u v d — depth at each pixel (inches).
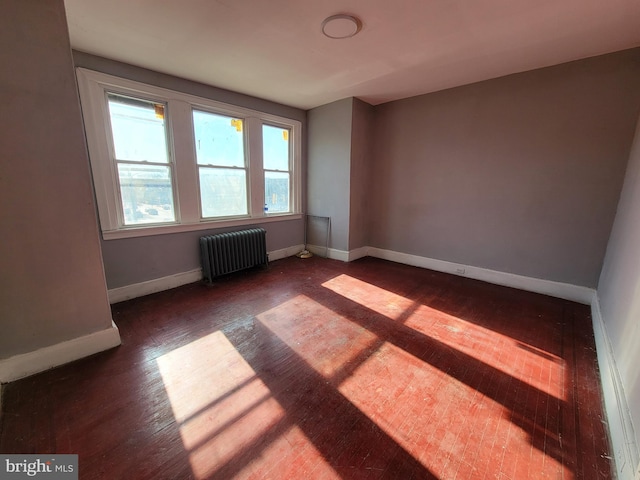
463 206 136.1
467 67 107.7
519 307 105.7
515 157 118.2
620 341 62.9
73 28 79.0
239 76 115.4
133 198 110.4
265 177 156.7
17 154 61.0
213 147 132.3
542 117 110.0
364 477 44.8
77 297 72.5
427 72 112.5
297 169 170.9
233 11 72.0
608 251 99.1
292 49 92.5
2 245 61.4
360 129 155.1
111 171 102.6
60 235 68.4
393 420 56.0
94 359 73.9
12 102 59.2
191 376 68.1
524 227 119.9
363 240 175.3
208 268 128.2
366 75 115.3
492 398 61.8
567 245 110.7
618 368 59.4
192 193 125.0
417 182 150.7
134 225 111.7
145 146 111.2
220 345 81.0
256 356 76.1
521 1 67.4
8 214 61.4
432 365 72.8
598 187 102.0
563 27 79.0
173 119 115.1
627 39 85.7
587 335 86.9
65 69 64.6
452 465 47.0
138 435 51.9
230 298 113.3
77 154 68.6
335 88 131.5
